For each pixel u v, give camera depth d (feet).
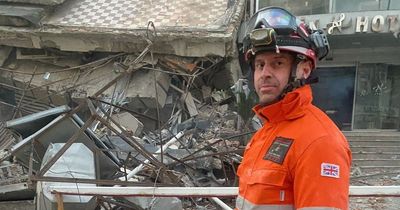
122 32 43.34
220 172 31.68
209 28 42.63
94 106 20.59
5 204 23.29
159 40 42.86
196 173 29.66
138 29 43.55
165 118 44.47
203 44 42.68
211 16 44.80
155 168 22.82
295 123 5.24
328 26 46.24
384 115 50.67
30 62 48.06
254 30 5.53
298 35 5.39
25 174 23.89
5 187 23.20
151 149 30.60
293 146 5.08
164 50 43.70
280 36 5.35
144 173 23.56
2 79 47.80
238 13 44.45
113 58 45.32
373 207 27.55
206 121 40.60
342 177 4.83
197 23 43.93
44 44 45.93
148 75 43.78
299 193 4.89
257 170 5.38
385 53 49.42
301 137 5.05
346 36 46.96
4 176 23.75
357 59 50.24
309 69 5.59
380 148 41.60
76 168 19.01
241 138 35.14
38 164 22.11
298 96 5.30
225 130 38.11
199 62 44.68
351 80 51.03
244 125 34.45
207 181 29.50
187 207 27.58
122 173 23.04
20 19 44.68
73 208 16.49
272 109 5.44
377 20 44.88
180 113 44.29
